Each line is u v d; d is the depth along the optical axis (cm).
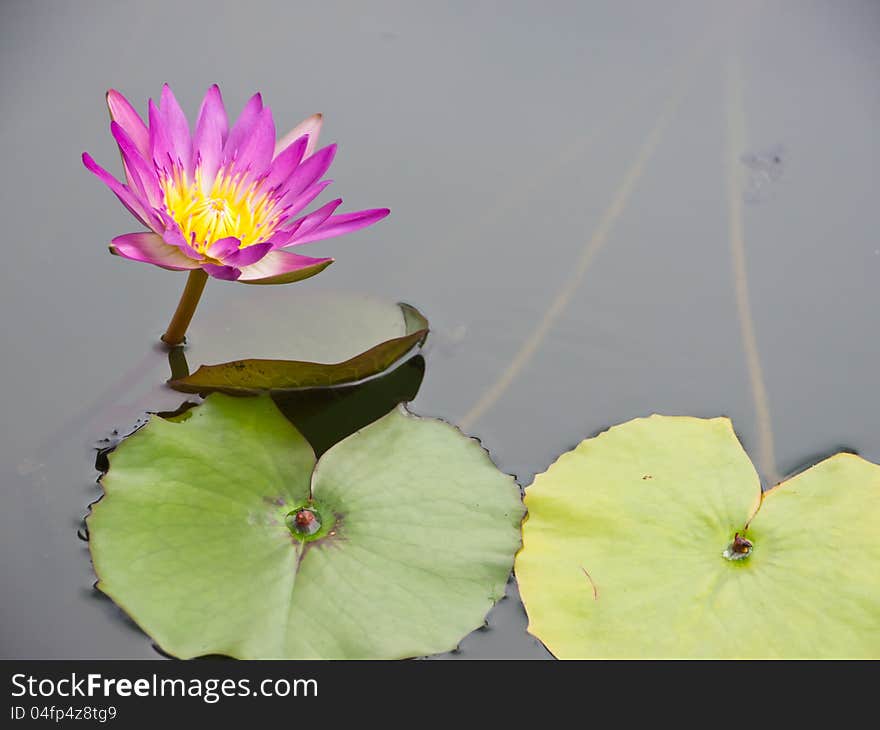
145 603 151
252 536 154
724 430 159
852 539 155
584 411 162
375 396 162
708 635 152
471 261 170
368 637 151
